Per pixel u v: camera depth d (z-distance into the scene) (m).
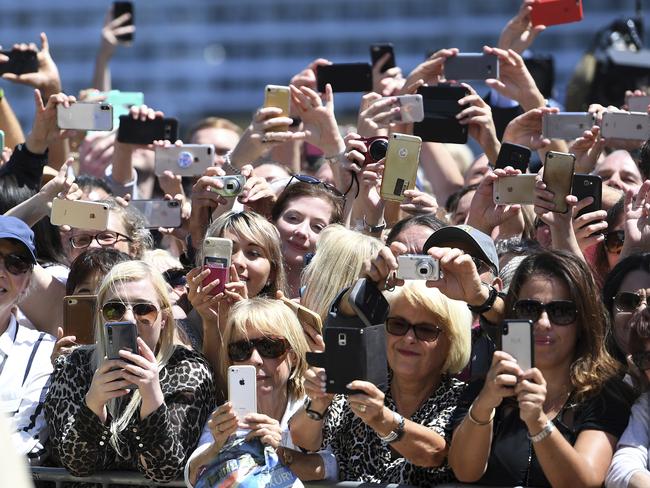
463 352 17.09
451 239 17.44
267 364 17.25
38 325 21.47
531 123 23.22
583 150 22.45
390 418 15.79
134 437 16.77
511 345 15.01
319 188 22.06
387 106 23.41
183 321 20.08
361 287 15.32
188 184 29.50
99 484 17.33
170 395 17.31
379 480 16.77
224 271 18.42
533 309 16.56
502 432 16.28
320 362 15.34
